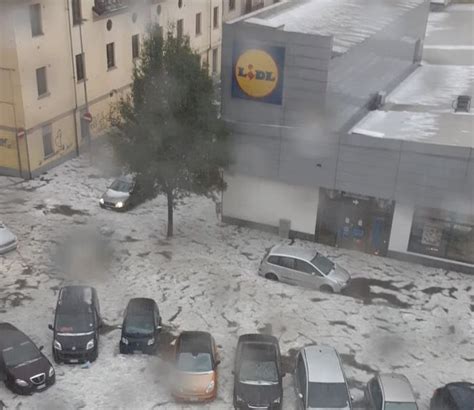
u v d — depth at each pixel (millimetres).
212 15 46906
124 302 22641
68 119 33562
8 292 22844
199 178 24828
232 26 24781
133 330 19953
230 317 22141
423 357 20688
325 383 17750
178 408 17969
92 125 35469
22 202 29391
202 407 18078
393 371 19969
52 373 18438
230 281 24234
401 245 26031
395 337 21578
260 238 27578
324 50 23672
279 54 24438
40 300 22500
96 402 17969
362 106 29641
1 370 18656
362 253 26719
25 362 18469
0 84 29656
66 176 32312
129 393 18391
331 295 23688
